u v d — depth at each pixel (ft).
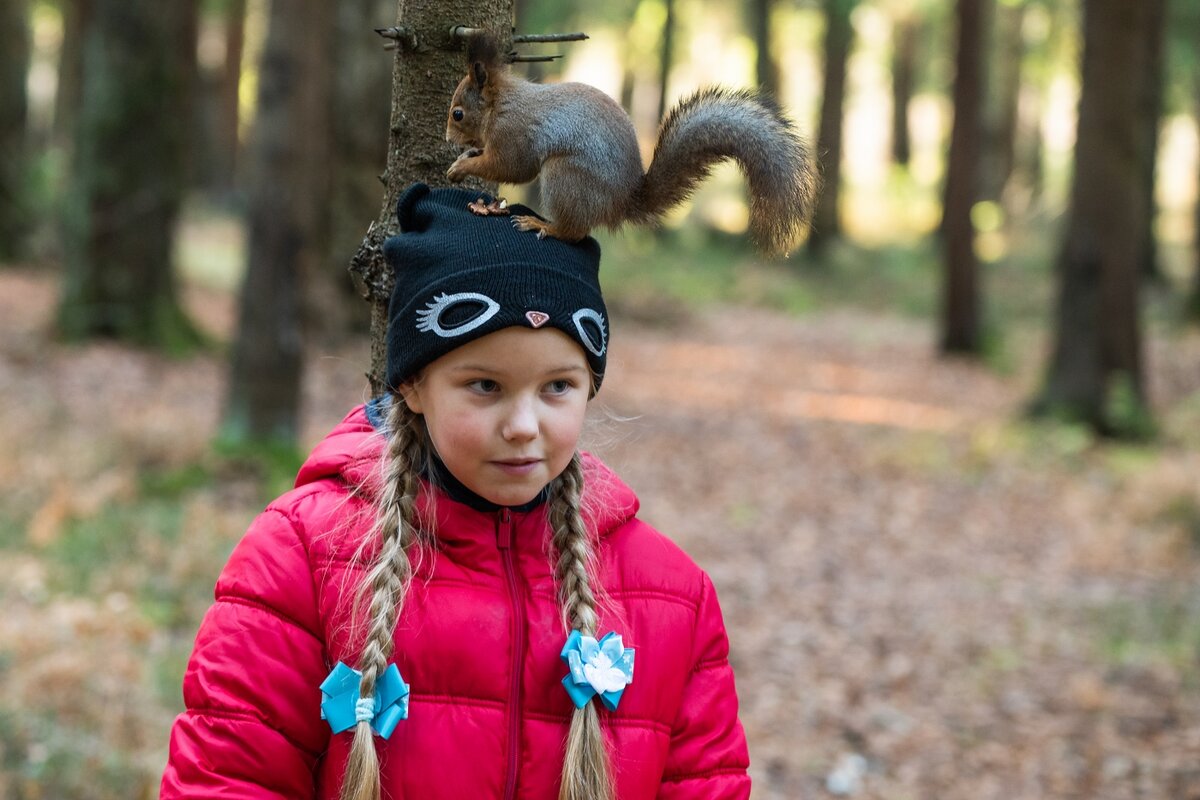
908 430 39.14
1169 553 25.73
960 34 54.95
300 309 25.89
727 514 28.53
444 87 6.82
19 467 23.95
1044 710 17.69
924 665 19.49
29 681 14.58
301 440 27.14
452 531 5.93
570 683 5.72
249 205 25.61
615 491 6.41
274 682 5.69
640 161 6.31
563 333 5.61
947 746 16.57
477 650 5.72
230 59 86.43
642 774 5.90
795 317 69.26
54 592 18.38
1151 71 70.18
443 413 5.65
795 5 98.53
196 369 37.73
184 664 16.20
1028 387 49.39
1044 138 131.85
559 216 5.96
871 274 84.64
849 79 121.80
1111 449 36.19
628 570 6.24
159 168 39.14
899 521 28.55
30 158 55.77
